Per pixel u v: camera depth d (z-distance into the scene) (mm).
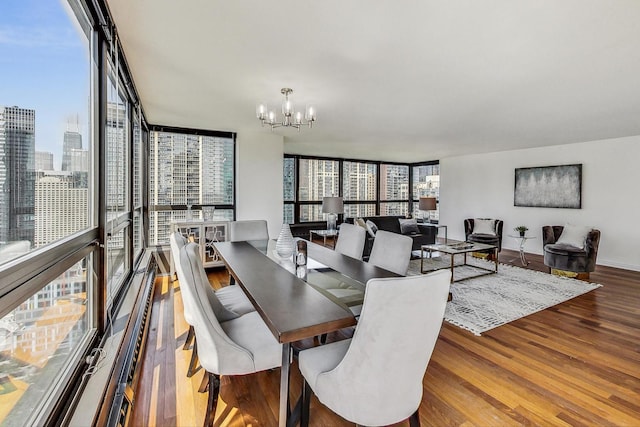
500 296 3635
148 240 4418
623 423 1630
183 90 2934
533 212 6141
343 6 1639
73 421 1094
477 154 7145
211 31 1897
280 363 1549
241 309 2135
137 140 3645
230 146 4996
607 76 2561
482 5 1626
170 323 2840
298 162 7512
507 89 2869
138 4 1634
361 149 6695
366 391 1169
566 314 3129
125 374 1595
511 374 2074
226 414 1670
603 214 5207
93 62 1652
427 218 8430
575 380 2008
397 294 1066
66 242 1297
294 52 2158
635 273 4707
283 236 2537
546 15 1707
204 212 4547
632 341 2551
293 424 1463
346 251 2998
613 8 1639
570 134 4844
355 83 2742
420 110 3557
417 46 2066
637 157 4859
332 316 1358
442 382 1980
